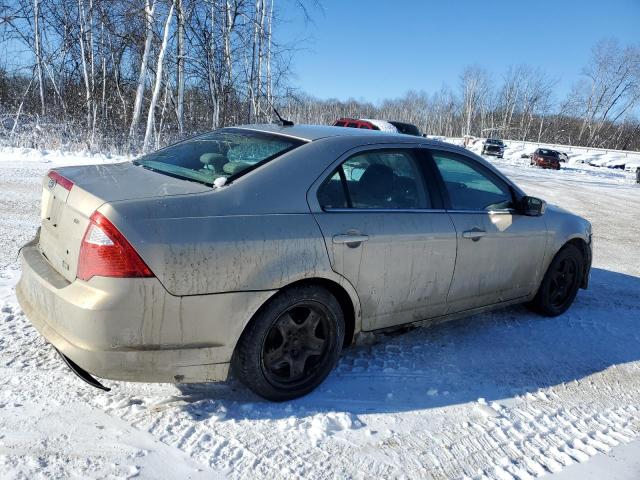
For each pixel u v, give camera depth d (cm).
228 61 1722
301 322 303
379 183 338
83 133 1517
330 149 321
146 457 240
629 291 587
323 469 248
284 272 278
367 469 252
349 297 315
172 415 275
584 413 326
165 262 245
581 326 468
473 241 376
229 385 311
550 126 8744
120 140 1549
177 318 252
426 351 388
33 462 229
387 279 329
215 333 263
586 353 414
